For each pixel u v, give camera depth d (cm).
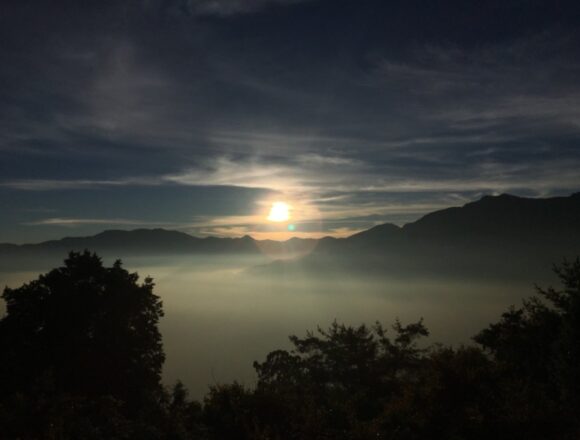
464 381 1275
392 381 2575
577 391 1455
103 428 1367
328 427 1309
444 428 1223
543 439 1113
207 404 1538
